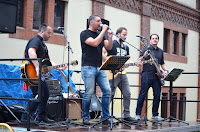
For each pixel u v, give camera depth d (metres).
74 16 9.76
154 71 6.85
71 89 7.47
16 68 6.94
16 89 6.88
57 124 5.60
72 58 9.62
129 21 11.76
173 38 14.29
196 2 15.46
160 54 7.02
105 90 5.88
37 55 5.60
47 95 5.70
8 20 6.59
